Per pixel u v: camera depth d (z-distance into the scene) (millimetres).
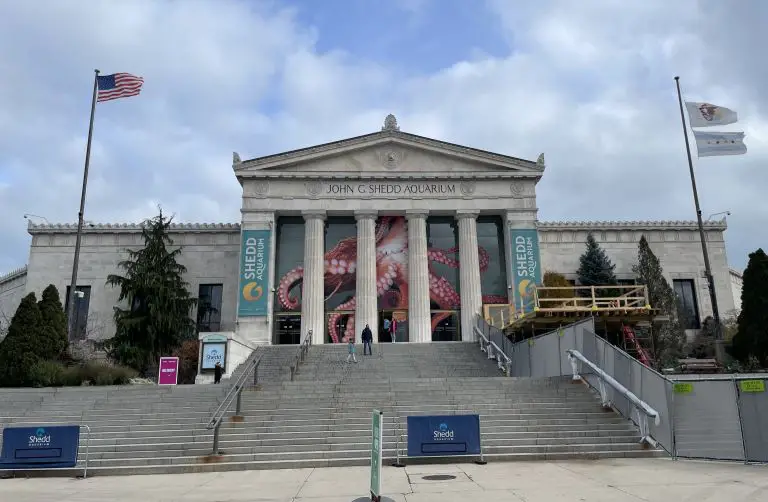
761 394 13984
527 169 40969
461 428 14867
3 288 51312
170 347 36375
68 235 43688
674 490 10867
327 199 40188
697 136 34969
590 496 10477
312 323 38219
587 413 18047
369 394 20016
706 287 43906
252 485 12555
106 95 34250
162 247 38375
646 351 29578
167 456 15734
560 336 22625
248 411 18406
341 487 12039
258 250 38969
